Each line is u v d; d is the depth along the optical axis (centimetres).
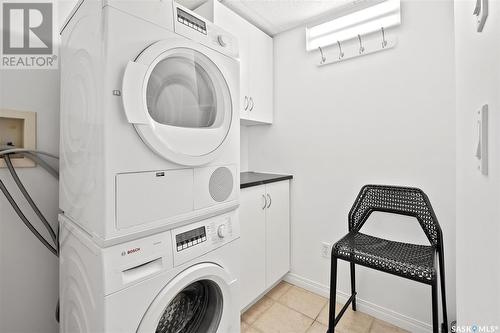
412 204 142
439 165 141
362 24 162
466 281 69
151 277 80
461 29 86
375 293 165
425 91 144
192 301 108
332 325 130
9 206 105
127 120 74
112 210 72
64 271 99
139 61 76
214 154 101
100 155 71
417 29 146
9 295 106
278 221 190
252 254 163
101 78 71
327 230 187
